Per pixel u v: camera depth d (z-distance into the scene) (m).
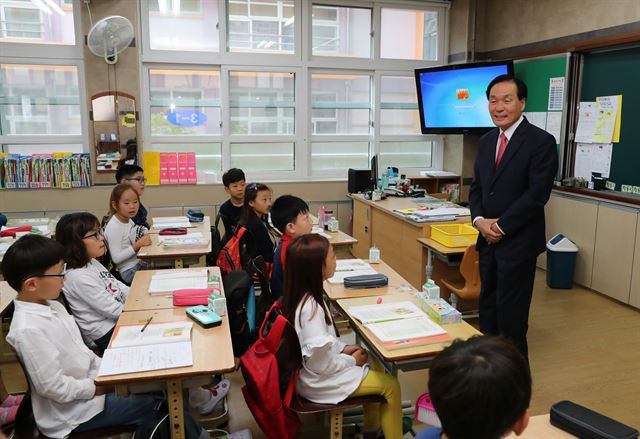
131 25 5.14
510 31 5.72
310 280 2.01
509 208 2.77
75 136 5.60
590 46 4.57
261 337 2.04
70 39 5.45
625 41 4.21
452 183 6.37
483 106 5.59
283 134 6.18
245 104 6.01
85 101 5.49
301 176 6.31
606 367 3.22
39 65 5.43
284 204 2.81
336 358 2.05
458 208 4.56
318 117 6.29
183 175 5.69
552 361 3.30
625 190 4.38
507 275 2.82
